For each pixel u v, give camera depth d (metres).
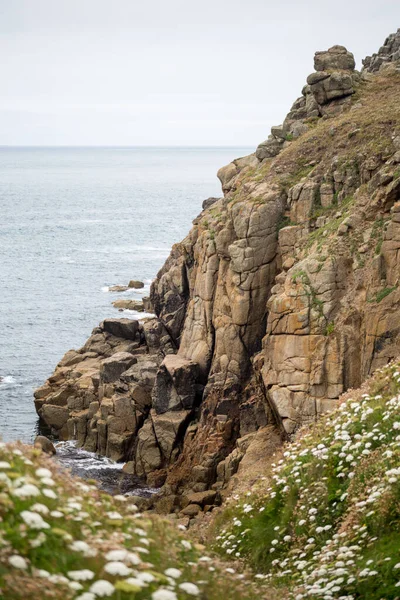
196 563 11.30
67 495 10.80
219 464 37.31
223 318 40.47
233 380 39.47
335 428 19.80
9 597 8.09
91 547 9.52
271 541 18.08
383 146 38.66
